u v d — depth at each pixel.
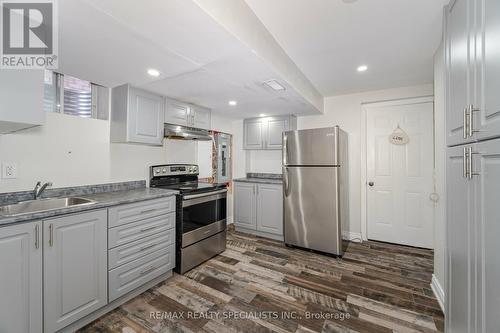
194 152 3.30
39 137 1.84
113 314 1.74
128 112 2.20
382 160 3.25
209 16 1.17
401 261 2.65
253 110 3.42
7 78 1.25
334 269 2.46
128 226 1.87
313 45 1.99
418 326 1.61
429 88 2.94
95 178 2.20
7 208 1.58
